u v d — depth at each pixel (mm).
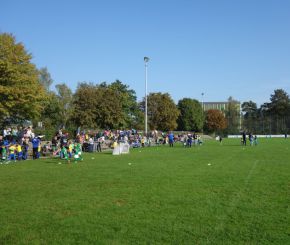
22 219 10797
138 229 9734
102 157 33188
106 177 19438
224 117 143250
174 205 12469
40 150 36781
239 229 9711
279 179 18344
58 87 91375
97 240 8883
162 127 99062
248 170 22328
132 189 15578
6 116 42688
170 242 8734
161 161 28750
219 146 53750
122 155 35594
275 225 10039
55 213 11484
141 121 94250
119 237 9094
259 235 9211
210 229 9719
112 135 54375
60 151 33094
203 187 15977
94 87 79000
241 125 155375
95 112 72812
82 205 12562
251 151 41219
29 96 40156
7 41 41562
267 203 12695
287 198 13508
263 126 153250
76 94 78125
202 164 26125
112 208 12094
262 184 16766
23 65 42438
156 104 97312
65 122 83375
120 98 77312
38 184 17141
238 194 14312
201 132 132000
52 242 8789
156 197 13805
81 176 19906
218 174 20406
